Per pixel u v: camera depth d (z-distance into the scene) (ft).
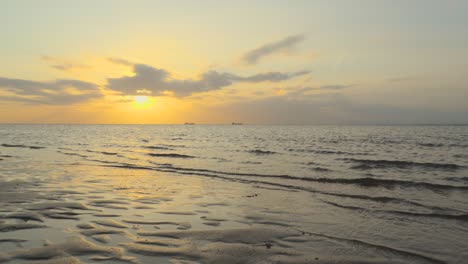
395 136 183.42
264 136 199.93
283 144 120.57
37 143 120.78
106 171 48.60
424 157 73.00
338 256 16.30
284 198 31.12
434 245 18.45
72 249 15.57
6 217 21.49
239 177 44.78
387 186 38.50
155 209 25.29
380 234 20.36
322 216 24.58
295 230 20.61
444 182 41.75
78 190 32.37
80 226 19.75
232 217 23.61
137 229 19.60
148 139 164.45
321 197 31.83
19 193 30.04
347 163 61.72
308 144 119.34
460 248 17.99
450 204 29.35
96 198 28.68
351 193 34.17
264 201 29.60
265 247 17.17
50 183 36.29
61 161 61.26
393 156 75.31
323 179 42.88
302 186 38.09
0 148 92.79
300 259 15.72
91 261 14.16
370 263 15.57
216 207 26.73
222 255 15.74
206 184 38.65
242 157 73.36
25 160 61.52
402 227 21.94
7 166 51.85
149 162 63.00
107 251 15.52
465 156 74.95
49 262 13.88
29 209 23.85
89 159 66.44
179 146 111.65
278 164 60.08
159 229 19.77
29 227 19.25
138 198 29.43
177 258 15.08
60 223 20.30
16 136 184.44
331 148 99.35
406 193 34.58
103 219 21.62
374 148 98.68
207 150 93.56
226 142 137.28
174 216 23.25
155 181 40.24
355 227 21.81
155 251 15.84
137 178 42.47
